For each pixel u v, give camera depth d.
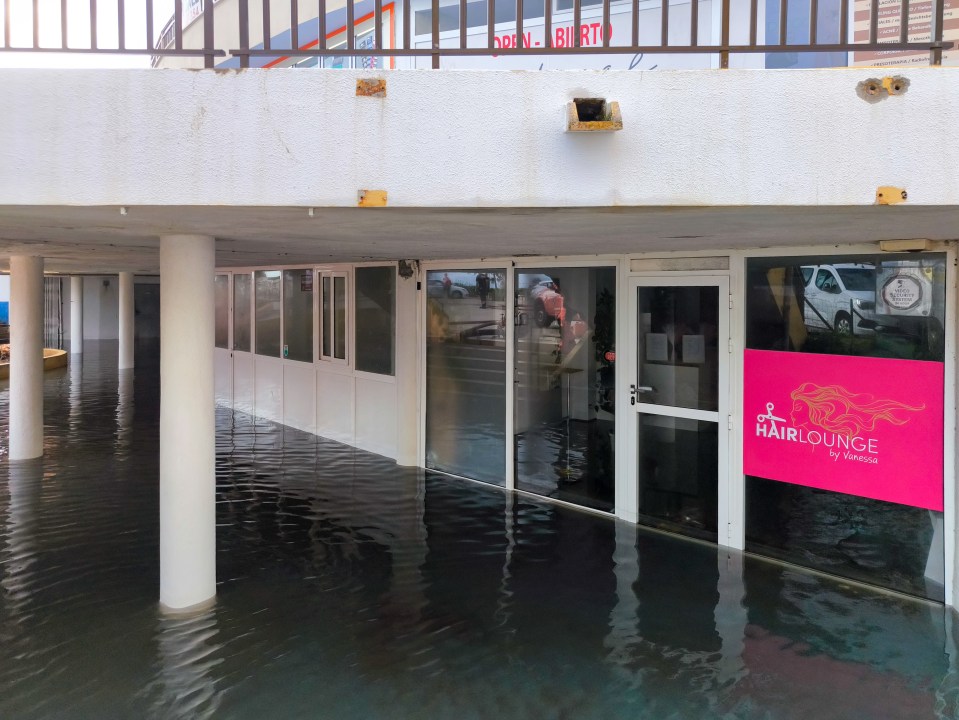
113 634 3.82
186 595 4.14
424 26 5.64
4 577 4.54
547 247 5.07
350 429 8.43
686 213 2.94
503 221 3.30
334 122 2.79
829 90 2.70
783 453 4.74
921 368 4.11
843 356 4.42
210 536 4.22
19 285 7.49
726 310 4.96
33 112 2.79
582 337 5.98
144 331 25.95
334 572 4.66
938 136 2.68
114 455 7.88
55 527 5.48
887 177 2.70
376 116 2.79
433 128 2.79
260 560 4.86
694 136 2.74
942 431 4.05
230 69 2.79
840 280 4.44
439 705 3.20
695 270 5.12
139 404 11.49
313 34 6.47
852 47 2.83
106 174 2.81
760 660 3.57
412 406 7.40
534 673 3.46
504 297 6.49
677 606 4.16
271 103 2.79
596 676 3.43
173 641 3.74
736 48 2.87
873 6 2.83
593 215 3.03
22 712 3.11
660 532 5.41
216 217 3.21
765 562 4.79
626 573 4.64
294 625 3.93
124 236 4.46
